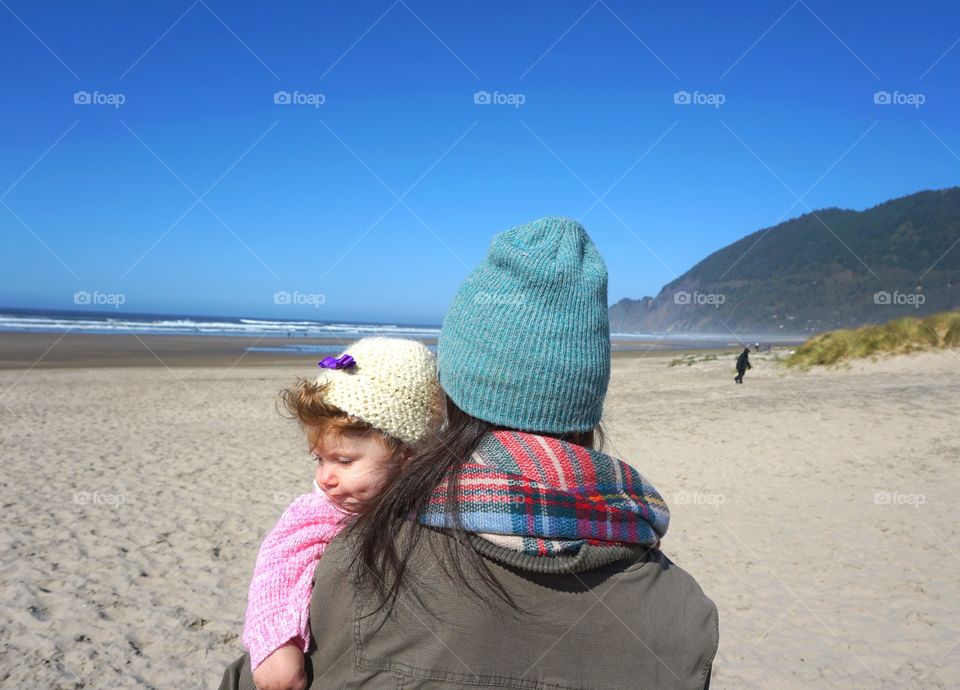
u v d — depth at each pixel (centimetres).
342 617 113
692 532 664
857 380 1856
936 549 604
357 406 132
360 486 135
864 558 589
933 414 1202
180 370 2753
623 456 1002
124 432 1228
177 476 886
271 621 118
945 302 18425
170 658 421
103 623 461
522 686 108
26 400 1658
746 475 887
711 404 1522
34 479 845
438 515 109
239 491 815
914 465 902
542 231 128
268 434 1240
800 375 2170
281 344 4962
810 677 407
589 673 111
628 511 115
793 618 483
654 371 2777
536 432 120
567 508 109
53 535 628
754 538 644
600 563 112
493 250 126
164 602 496
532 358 116
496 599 108
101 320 7894
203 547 611
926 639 450
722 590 530
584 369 119
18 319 6750
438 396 143
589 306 122
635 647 113
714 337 16250
